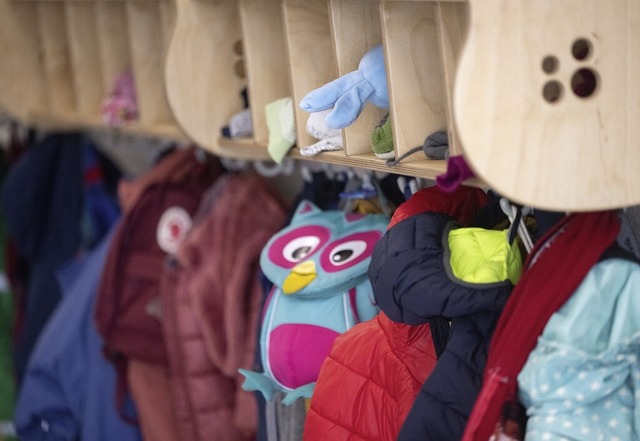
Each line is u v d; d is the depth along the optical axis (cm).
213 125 176
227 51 176
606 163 107
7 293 256
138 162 255
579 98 105
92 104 216
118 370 204
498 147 103
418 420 116
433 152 124
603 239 110
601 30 105
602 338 108
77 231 236
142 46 193
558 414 107
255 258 187
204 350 192
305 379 147
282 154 152
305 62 146
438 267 118
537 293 110
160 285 202
